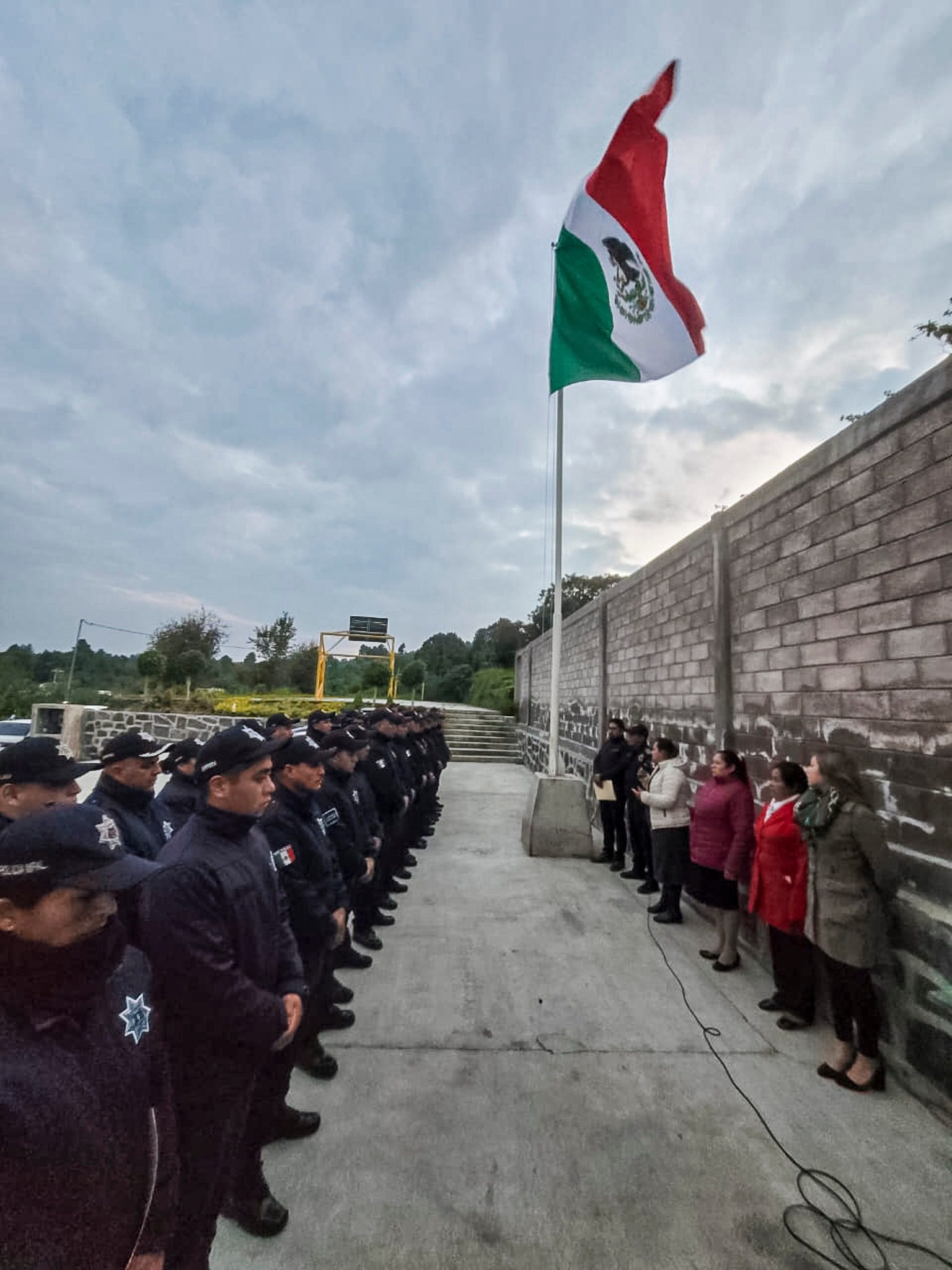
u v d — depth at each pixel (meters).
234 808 1.92
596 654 9.98
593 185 5.75
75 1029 1.09
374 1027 3.40
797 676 4.11
